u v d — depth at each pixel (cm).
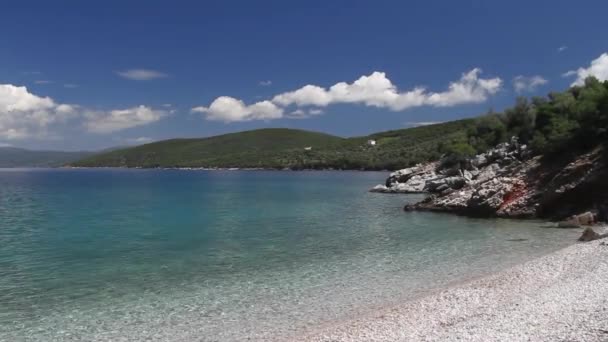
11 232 4434
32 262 3058
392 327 1655
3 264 2995
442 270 2644
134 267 2881
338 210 6147
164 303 2138
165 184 14000
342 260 2995
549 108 7712
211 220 5225
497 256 2975
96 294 2300
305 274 2636
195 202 7650
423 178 9431
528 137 7794
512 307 1759
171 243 3741
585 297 1781
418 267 2741
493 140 9719
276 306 2058
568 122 5838
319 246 3516
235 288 2367
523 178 5128
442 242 3547
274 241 3778
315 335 1655
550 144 5281
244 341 1662
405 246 3431
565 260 2519
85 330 1811
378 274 2595
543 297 1853
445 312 1792
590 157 4653
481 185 5328
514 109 9769
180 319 1916
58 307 2100
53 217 5666
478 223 4541
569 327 1452
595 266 2312
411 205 5938
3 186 13138
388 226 4512
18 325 1872
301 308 2019
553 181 4706
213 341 1673
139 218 5478
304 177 18200
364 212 5850
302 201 7638
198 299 2189
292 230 4381
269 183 14025
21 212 6272
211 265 2911
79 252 3394
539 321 1547
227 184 13650
